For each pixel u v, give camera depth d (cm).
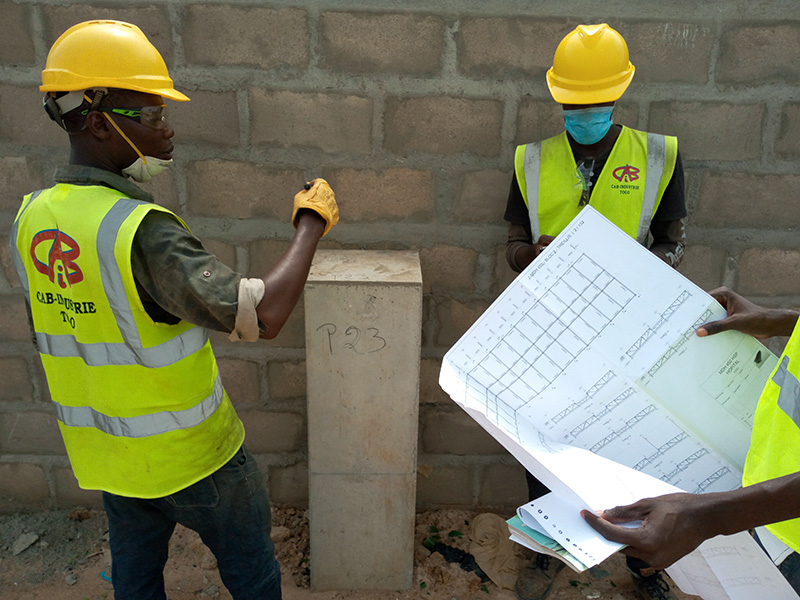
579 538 88
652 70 219
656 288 115
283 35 216
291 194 234
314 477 221
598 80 183
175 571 245
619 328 114
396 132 227
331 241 240
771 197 232
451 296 247
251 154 229
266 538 179
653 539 86
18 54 217
